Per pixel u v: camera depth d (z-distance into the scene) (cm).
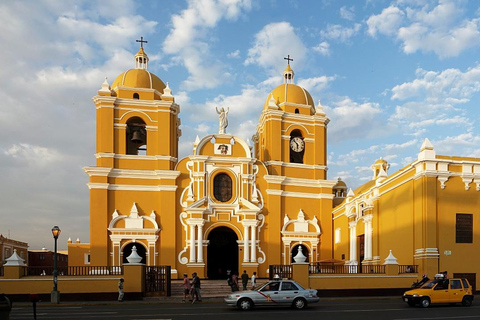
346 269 3506
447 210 2784
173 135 3847
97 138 3650
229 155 3803
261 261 3697
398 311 1911
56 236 2514
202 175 3694
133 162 3656
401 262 2959
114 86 3862
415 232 2817
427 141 2797
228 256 4112
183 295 2819
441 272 2706
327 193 3991
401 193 3005
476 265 2794
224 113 3900
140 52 4003
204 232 3628
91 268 3006
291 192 3891
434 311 1909
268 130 3959
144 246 3547
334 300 2523
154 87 3862
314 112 4194
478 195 2862
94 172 3525
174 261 3538
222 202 3725
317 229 3875
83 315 1836
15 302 2500
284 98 4100
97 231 3466
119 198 3578
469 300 2153
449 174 2789
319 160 4038
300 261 2714
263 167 3853
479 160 2892
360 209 3466
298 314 1819
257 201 3756
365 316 1734
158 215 3609
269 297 2033
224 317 1730
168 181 3653
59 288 2567
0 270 2638
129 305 2366
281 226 3800
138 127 3869
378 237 3281
